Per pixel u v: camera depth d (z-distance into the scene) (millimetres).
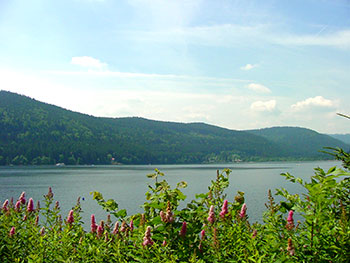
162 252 4078
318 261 3357
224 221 4363
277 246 3705
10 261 4758
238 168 158625
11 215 5645
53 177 93750
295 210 3715
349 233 3248
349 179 3660
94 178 89938
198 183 61719
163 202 4863
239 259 3830
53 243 4750
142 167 183625
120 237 4672
